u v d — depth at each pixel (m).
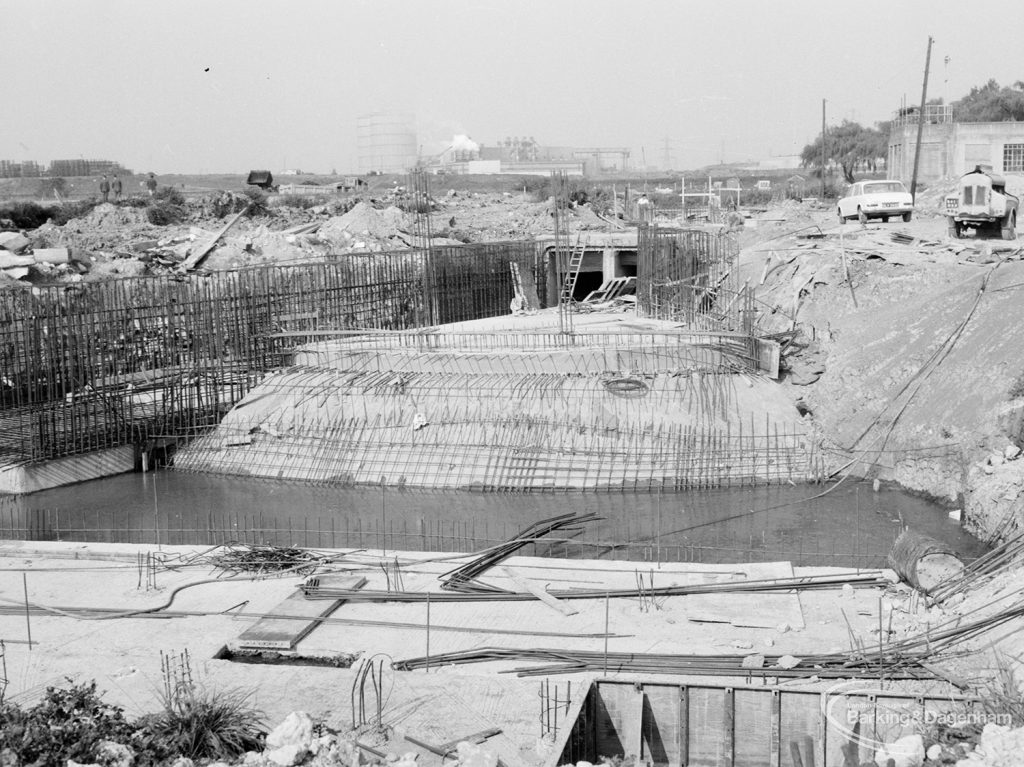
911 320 61.19
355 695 29.70
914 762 24.59
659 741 30.45
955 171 102.44
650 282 77.62
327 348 67.81
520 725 28.16
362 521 53.00
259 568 42.53
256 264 88.69
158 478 62.19
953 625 34.25
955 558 38.03
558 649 34.16
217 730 26.47
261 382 66.12
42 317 59.84
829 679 31.20
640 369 61.38
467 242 107.81
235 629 36.41
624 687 30.25
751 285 72.44
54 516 54.31
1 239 81.56
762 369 63.25
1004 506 46.59
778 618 36.28
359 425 61.94
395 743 27.14
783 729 29.73
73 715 26.14
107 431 62.91
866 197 79.62
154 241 96.88
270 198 136.38
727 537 48.88
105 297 66.38
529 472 58.38
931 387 57.38
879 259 67.62
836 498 54.56
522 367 62.19
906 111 109.69
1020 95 132.88
